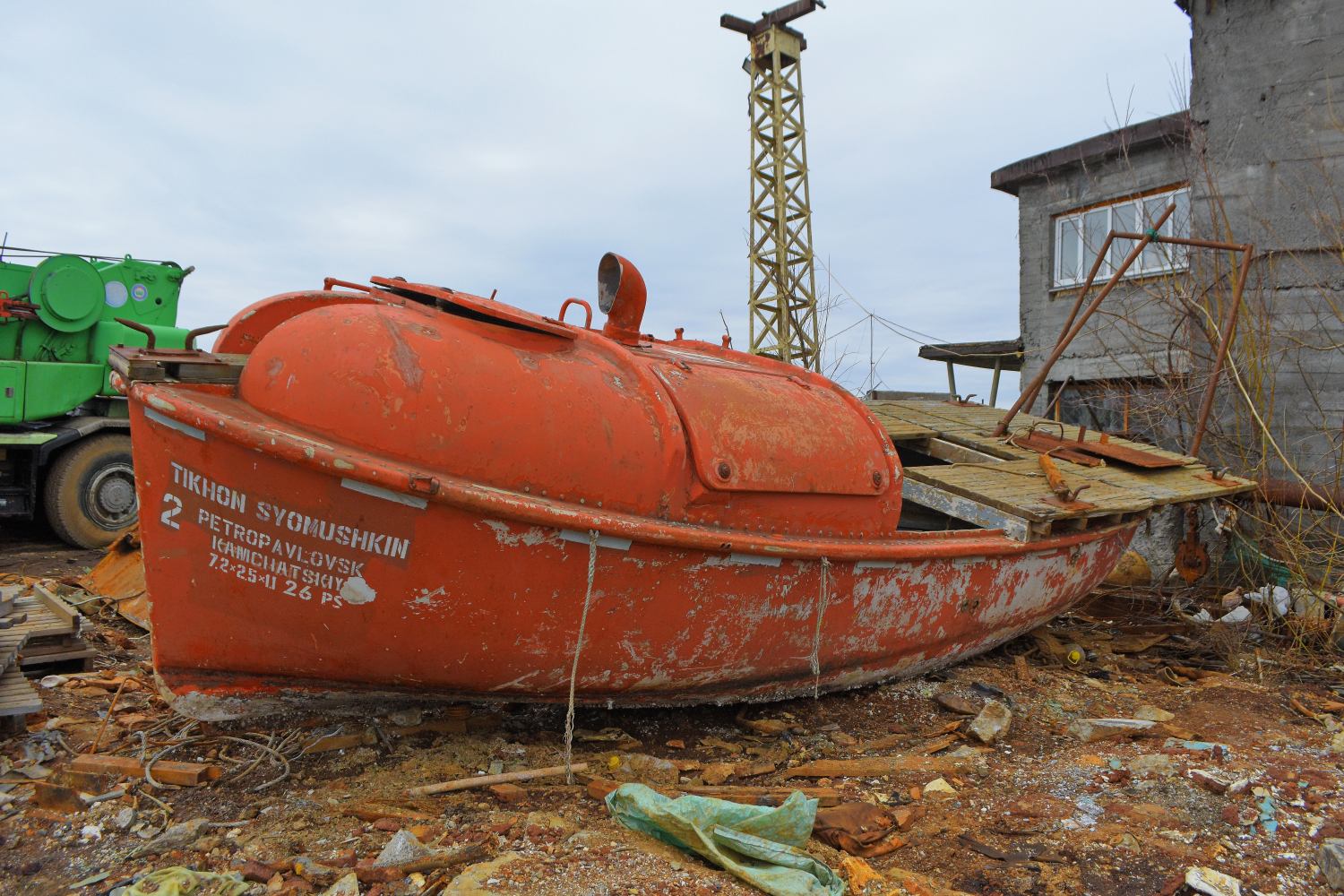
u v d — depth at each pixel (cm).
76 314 880
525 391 325
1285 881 279
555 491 322
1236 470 764
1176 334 855
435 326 329
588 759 359
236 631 303
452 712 380
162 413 282
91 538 865
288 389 300
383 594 300
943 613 470
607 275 443
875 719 445
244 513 288
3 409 827
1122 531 609
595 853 267
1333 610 617
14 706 335
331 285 404
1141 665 580
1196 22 821
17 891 244
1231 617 650
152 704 397
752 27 2456
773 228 2419
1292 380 759
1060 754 400
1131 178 941
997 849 298
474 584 308
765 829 284
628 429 344
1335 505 649
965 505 509
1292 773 359
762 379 434
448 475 303
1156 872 283
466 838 278
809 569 390
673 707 410
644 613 346
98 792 304
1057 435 698
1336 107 742
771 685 414
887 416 706
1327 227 738
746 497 371
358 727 366
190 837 274
